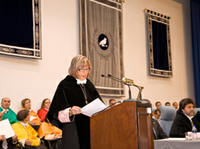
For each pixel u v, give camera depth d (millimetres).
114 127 1998
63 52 7074
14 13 6074
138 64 8938
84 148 2135
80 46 7285
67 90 2254
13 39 5992
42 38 6719
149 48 9109
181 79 10289
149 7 9641
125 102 1991
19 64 6203
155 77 9398
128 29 8867
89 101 2342
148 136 2094
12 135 4141
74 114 2055
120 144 1957
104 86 7629
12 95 6016
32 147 4781
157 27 9453
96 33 7672
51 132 5488
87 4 7562
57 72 6883
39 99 6453
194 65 10219
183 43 10586
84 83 2387
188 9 11016
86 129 2195
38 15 6469
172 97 9859
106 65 7773
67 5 7312
